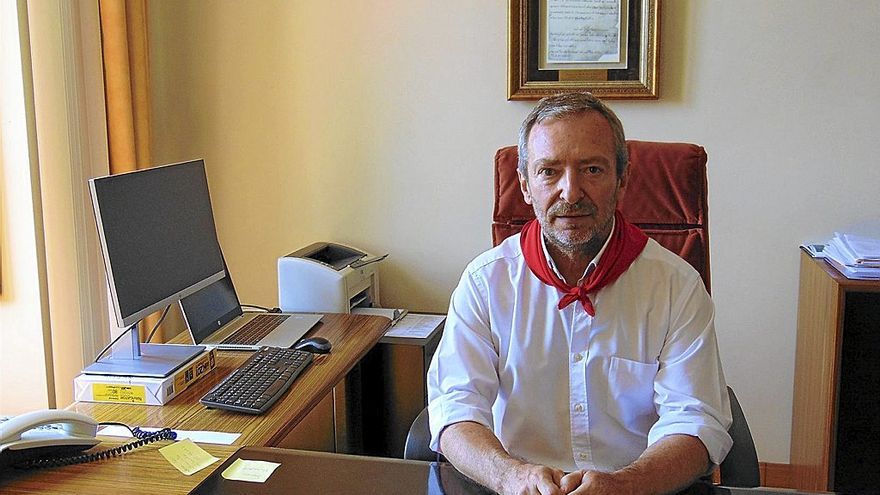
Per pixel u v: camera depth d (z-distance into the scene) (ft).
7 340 7.59
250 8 9.44
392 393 8.34
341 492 4.04
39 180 7.43
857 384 7.34
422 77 9.20
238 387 5.80
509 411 5.41
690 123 8.71
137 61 8.80
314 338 6.96
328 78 9.41
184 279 6.62
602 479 4.05
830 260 7.95
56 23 7.69
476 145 9.21
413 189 9.43
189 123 9.77
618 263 5.19
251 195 9.80
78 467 4.64
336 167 9.57
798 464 8.59
